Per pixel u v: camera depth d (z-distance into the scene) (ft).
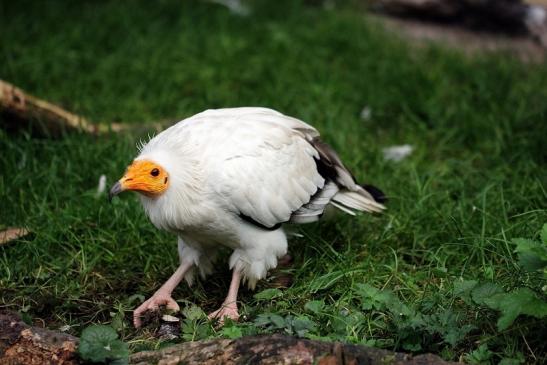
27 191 23.17
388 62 33.01
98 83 31.60
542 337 15.78
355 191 20.66
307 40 35.40
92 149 25.09
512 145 26.08
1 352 15.37
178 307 18.75
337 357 14.38
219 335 17.13
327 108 29.17
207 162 17.71
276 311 18.08
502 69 32.17
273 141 18.56
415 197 23.03
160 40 35.14
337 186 20.20
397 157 26.35
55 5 38.01
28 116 25.17
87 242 21.08
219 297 19.84
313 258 20.26
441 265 19.45
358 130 27.96
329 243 20.95
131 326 18.53
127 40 34.83
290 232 19.77
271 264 18.90
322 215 20.84
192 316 18.03
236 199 17.74
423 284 19.06
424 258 20.25
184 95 30.94
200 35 35.60
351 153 26.00
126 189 17.35
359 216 22.09
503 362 14.99
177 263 20.65
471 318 16.94
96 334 15.31
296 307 18.38
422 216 21.84
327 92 30.42
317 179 19.52
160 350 15.29
